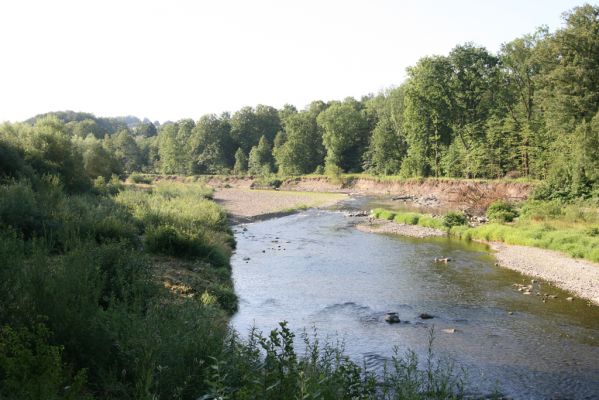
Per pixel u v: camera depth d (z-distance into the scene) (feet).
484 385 36.14
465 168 234.38
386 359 37.24
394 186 267.39
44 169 115.85
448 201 191.93
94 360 23.71
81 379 17.87
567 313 54.90
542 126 188.85
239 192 279.49
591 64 149.28
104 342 24.14
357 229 127.85
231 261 83.92
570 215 109.91
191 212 108.68
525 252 90.53
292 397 17.76
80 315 24.39
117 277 38.29
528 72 204.85
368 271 77.05
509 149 207.72
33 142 122.83
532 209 121.39
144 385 20.54
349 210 179.22
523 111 214.48
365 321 52.03
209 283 56.75
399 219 140.97
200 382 21.63
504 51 212.64
